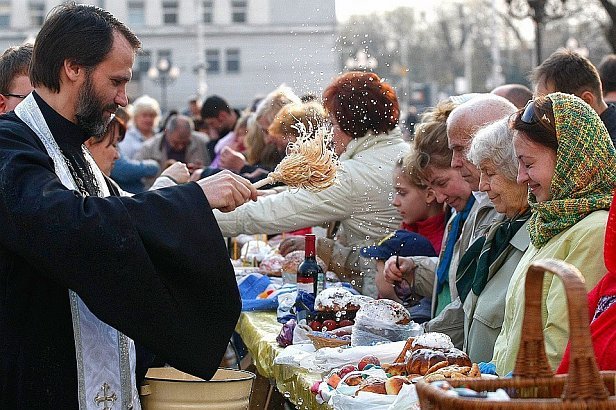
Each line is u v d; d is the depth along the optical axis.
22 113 3.27
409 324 3.90
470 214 4.35
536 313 2.27
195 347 3.05
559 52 5.16
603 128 3.17
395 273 4.68
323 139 3.64
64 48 3.21
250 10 43.81
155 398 3.44
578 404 2.00
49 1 40.91
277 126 5.47
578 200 3.15
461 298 4.03
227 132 12.20
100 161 5.42
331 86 5.31
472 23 45.12
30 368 3.12
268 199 5.31
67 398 3.15
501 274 3.72
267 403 5.07
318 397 3.34
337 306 4.17
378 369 3.33
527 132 3.18
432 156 4.51
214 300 3.08
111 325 2.98
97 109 3.25
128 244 2.95
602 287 2.93
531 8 13.09
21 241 2.96
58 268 2.95
